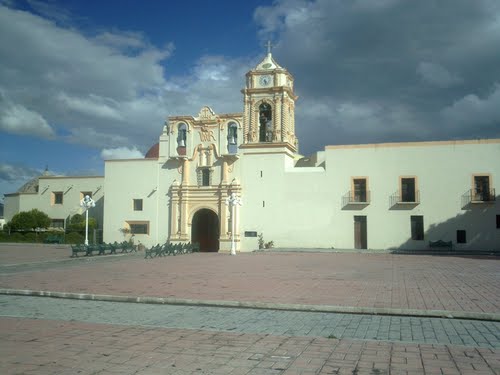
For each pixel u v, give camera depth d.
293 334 8.81
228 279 17.77
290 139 41.72
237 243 39.38
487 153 35.72
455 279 17.53
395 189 37.06
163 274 19.88
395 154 37.31
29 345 7.88
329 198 38.25
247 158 40.12
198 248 39.66
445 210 36.03
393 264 24.84
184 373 6.39
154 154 51.03
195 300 12.41
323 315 10.88
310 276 18.78
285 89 39.78
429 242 36.00
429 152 36.72
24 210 53.72
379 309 10.97
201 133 41.50
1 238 49.12
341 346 7.85
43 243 46.88
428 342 8.18
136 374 6.34
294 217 38.81
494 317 10.15
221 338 8.44
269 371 6.48
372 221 37.28
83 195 51.78
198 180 41.12
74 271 21.31
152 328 9.33
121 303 12.72
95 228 48.50
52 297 13.86
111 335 8.66
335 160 38.47
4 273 20.25
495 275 18.97
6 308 11.90
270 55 41.91
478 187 35.88
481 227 35.34
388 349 7.64
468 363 6.82
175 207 41.28
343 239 37.78
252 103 40.53
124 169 43.28
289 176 39.19
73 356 7.20
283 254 34.25
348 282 16.62
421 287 15.13
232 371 6.48
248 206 39.75
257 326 9.59
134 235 42.31
